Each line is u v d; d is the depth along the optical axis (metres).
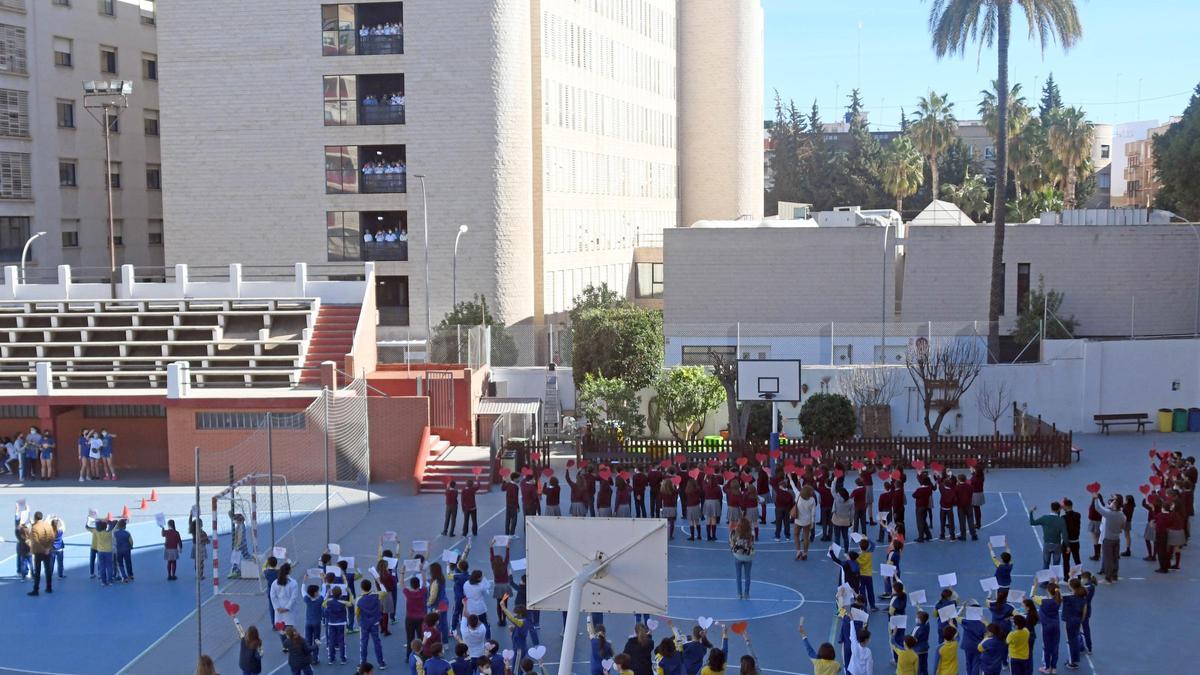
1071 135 102.25
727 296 58.44
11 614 27.97
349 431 41.91
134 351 47.03
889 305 57.53
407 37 61.41
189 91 62.56
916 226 58.03
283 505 38.41
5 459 44.41
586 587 11.48
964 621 21.88
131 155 73.31
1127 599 27.44
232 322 47.69
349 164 62.25
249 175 62.62
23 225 65.88
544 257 67.56
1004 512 35.88
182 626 26.78
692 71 95.44
